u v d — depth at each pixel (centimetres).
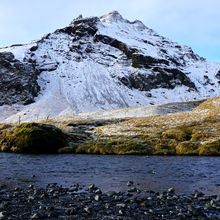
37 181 1404
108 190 1176
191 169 1820
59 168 1966
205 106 5644
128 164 2200
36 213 791
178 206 890
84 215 798
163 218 766
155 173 1661
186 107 10881
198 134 3584
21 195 1062
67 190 1162
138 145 3472
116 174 1644
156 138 3709
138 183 1326
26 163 2322
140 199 984
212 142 3139
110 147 3562
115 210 852
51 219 759
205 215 789
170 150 3209
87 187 1239
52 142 3866
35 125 4112
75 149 3797
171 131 3900
